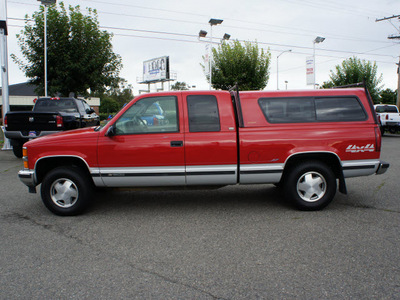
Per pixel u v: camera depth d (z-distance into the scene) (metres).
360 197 5.74
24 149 4.77
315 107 4.86
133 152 4.63
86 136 4.71
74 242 3.87
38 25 18.66
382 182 6.93
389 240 3.80
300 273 3.06
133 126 4.71
